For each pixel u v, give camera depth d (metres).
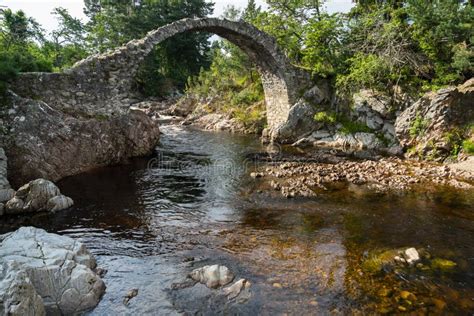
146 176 14.38
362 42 22.22
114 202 11.20
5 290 4.59
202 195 12.01
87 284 5.77
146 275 6.75
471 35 17.70
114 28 50.81
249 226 9.30
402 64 19.56
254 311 5.64
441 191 12.16
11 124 12.51
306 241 8.34
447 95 16.00
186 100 39.47
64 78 14.75
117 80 16.45
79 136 14.46
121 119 16.67
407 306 5.80
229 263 7.24
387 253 7.66
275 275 6.74
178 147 21.00
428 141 16.86
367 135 20.38
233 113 30.61
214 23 19.72
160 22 51.31
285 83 23.02
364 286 6.39
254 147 21.33
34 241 6.47
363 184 13.16
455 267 7.10
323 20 23.39
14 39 30.19
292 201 11.32
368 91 20.73
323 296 6.07
